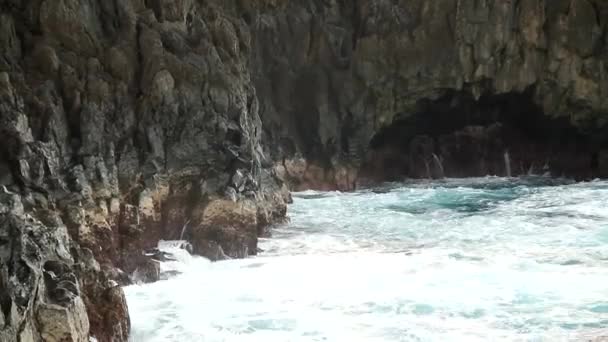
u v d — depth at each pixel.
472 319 11.40
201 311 11.86
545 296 12.42
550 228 18.12
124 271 13.82
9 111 12.59
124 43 16.03
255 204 16.45
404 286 13.12
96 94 14.86
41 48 14.72
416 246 16.69
